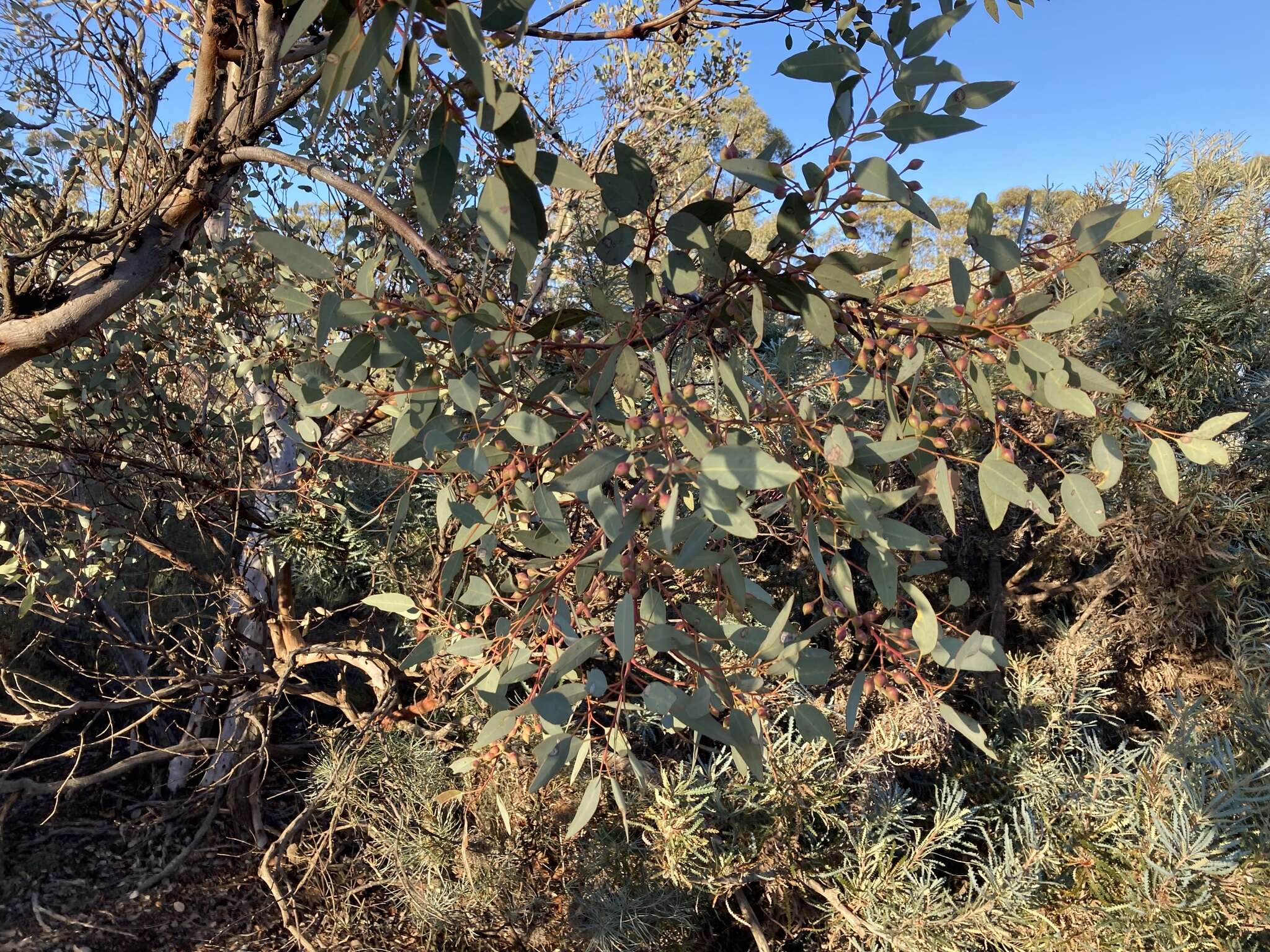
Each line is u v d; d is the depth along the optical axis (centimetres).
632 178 75
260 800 445
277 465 368
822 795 311
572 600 92
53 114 215
